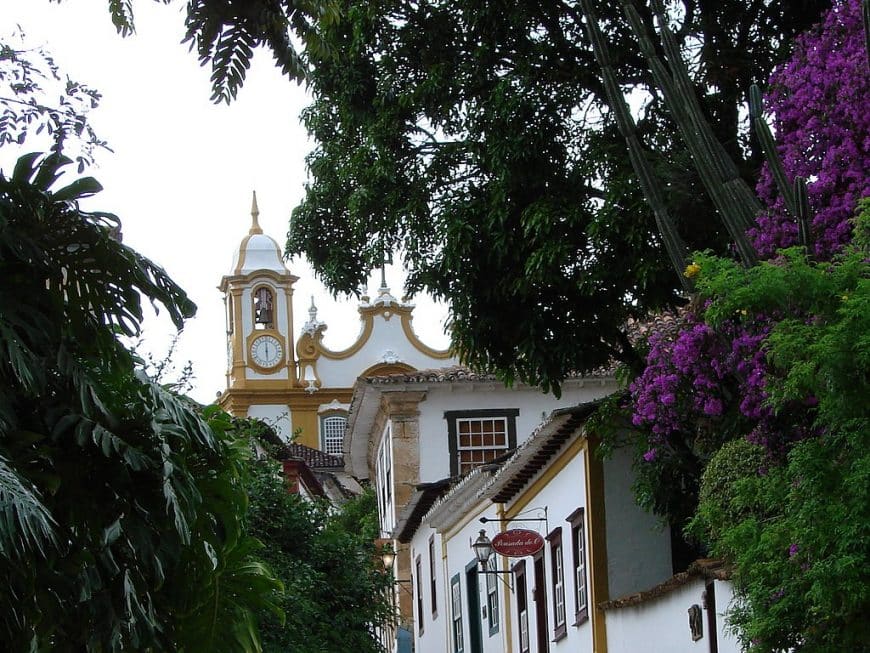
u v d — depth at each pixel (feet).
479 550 86.07
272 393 270.67
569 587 79.10
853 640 37.63
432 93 70.33
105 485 25.66
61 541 25.12
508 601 93.91
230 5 28.45
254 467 74.33
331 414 271.28
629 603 67.41
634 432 72.43
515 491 91.40
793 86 54.13
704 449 64.54
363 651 74.84
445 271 70.03
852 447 37.17
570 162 69.46
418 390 124.98
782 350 37.58
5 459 23.08
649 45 53.06
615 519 74.13
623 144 67.92
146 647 26.22
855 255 38.78
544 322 71.67
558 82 69.56
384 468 137.90
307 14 29.32
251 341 272.10
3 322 24.52
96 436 25.20
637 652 67.72
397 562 138.41
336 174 75.05
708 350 56.59
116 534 25.45
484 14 69.26
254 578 30.19
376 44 71.87
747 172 68.44
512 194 69.56
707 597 55.83
